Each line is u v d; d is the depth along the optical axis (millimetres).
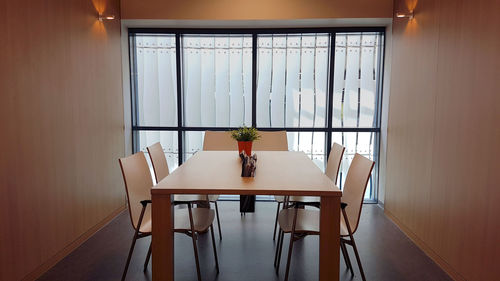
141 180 2713
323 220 2150
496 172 2088
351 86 4621
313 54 4637
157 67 4711
